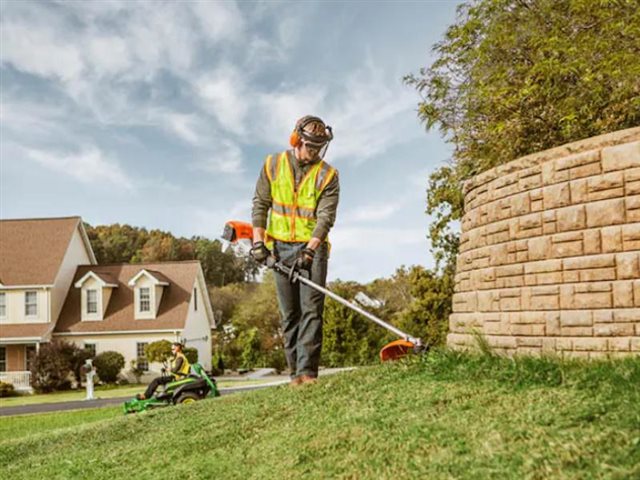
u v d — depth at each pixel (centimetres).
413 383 484
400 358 571
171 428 531
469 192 713
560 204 571
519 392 414
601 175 543
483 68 1144
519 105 1092
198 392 1233
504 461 304
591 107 974
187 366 1251
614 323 523
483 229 668
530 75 1038
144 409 1215
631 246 519
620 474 266
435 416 393
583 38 965
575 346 547
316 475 342
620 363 443
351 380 525
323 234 511
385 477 319
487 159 1171
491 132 1120
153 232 7019
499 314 630
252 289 6088
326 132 518
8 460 575
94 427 666
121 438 552
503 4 1112
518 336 602
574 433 322
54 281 2942
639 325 508
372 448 362
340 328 2658
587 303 543
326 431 408
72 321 3008
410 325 2408
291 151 534
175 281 3150
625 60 887
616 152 534
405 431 374
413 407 420
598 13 954
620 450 289
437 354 544
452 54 1259
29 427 1244
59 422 1314
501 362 499
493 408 388
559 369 446
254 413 497
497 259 640
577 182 560
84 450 536
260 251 520
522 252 607
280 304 551
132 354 2945
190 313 3088
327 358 2659
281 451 393
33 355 2819
